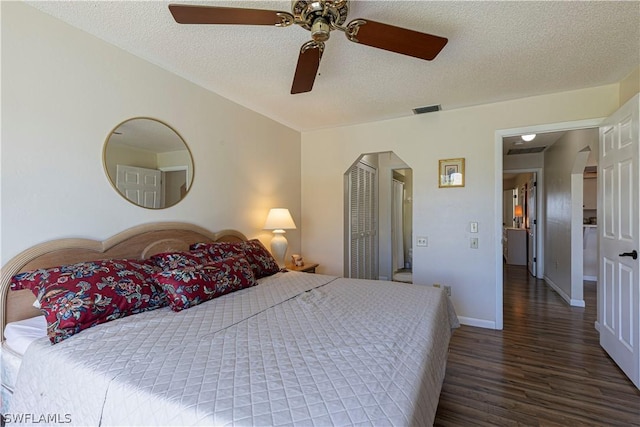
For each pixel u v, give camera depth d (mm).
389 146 3633
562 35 1922
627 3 1619
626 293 2184
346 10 1475
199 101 2641
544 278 5316
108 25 1846
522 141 4578
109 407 982
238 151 3064
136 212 2156
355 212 4379
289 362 1110
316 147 4078
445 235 3342
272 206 3566
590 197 6129
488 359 2459
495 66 2336
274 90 2803
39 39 1683
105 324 1445
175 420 852
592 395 1964
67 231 1792
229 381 980
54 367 1169
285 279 2551
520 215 8125
